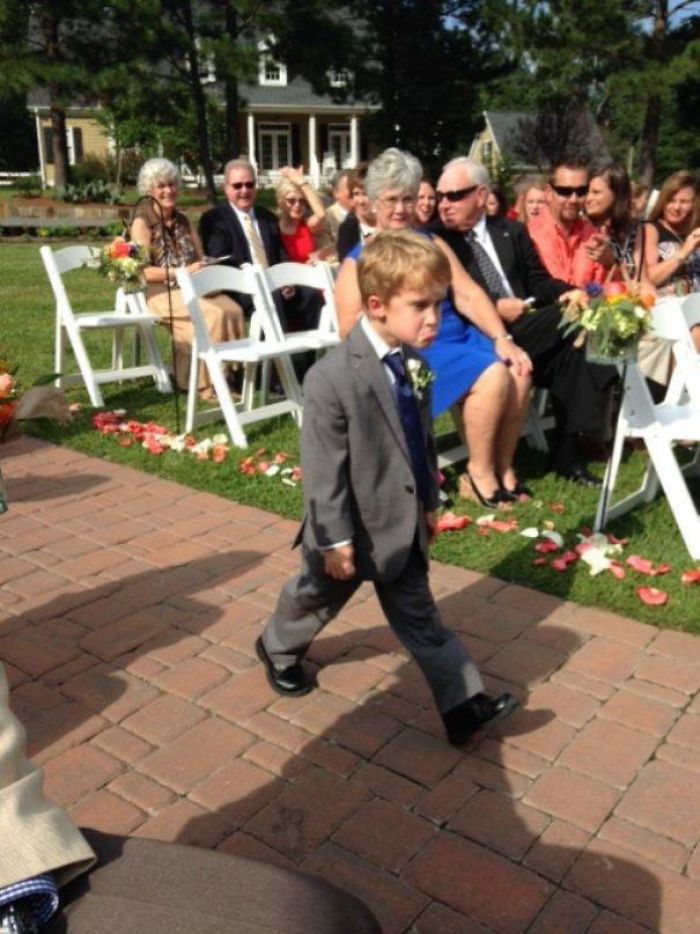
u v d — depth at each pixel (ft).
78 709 10.45
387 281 8.08
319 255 25.91
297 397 21.29
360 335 8.61
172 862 3.99
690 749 9.64
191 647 11.75
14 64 73.77
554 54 76.43
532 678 10.95
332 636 11.94
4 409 4.73
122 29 74.59
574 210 19.11
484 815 8.71
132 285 21.63
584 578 13.28
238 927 3.67
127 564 14.20
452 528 14.96
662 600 12.39
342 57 84.58
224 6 79.87
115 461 18.90
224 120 118.93
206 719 10.25
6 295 40.45
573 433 17.15
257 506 16.56
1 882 3.48
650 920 7.51
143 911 3.72
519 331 17.28
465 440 17.03
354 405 8.45
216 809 8.84
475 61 88.28
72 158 156.66
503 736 9.87
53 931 3.65
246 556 14.47
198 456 18.80
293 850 8.29
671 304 14.69
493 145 110.52
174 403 23.07
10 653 11.61
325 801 8.93
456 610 12.58
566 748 9.66
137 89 77.46
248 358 19.07
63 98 77.61
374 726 10.08
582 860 8.14
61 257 22.85
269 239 24.66
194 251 23.75
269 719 10.23
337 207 27.50
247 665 11.32
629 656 11.41
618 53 75.77
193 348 20.26
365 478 8.70
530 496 16.78
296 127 158.30
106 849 4.05
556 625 12.17
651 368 18.49
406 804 8.86
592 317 13.50
